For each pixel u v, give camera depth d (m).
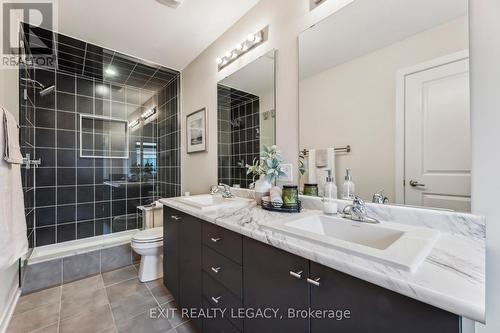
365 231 1.02
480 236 0.82
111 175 3.12
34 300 1.79
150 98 3.47
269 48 1.66
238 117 1.96
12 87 1.83
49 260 2.03
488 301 0.81
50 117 2.68
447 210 0.91
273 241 0.86
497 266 0.79
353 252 0.69
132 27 1.99
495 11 0.80
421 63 0.99
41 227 2.59
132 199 3.28
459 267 0.61
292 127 1.53
